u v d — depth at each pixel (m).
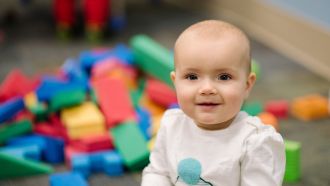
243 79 0.85
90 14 2.59
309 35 2.22
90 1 2.57
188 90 0.84
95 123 1.42
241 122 0.88
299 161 1.35
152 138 1.44
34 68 2.17
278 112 1.66
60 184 1.18
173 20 2.94
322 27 2.14
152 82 1.73
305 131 1.57
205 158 0.87
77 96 1.49
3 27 2.81
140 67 1.79
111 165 1.31
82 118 1.43
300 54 2.30
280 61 2.26
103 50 2.41
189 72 0.84
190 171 0.87
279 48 2.43
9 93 1.62
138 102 1.61
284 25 2.41
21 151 1.37
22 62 2.25
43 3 3.28
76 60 2.27
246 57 0.85
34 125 1.51
